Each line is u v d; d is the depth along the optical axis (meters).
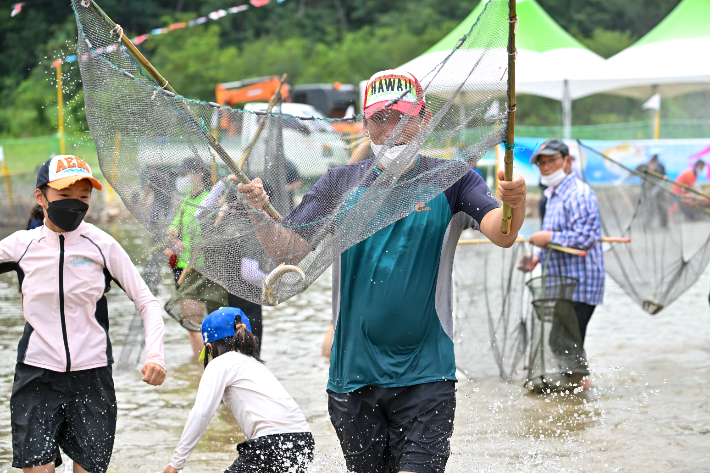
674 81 25.45
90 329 6.14
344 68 70.00
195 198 5.19
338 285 5.36
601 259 10.58
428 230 5.17
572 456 7.64
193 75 69.00
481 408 9.37
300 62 71.00
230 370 6.57
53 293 5.97
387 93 5.07
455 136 4.98
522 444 8.01
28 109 56.31
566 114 26.67
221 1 84.69
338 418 5.35
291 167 5.42
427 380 5.18
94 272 6.12
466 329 10.80
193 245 5.25
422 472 4.98
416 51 71.94
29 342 5.97
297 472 6.54
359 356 5.23
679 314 15.89
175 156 5.16
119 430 8.68
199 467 7.52
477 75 4.82
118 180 5.11
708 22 23.75
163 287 12.80
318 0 91.69
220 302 9.98
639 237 12.62
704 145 29.03
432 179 5.02
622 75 22.69
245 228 5.21
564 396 9.88
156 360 6.11
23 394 5.97
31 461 5.79
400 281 5.14
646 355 12.18
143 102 5.07
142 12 80.94
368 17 88.56
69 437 6.07
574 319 10.17
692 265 12.51
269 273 5.27
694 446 7.90
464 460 7.52
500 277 10.64
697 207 12.48
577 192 10.46
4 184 33.88
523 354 10.52
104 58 4.98
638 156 29.11
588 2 83.12
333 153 5.40
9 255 6.03
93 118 5.03
